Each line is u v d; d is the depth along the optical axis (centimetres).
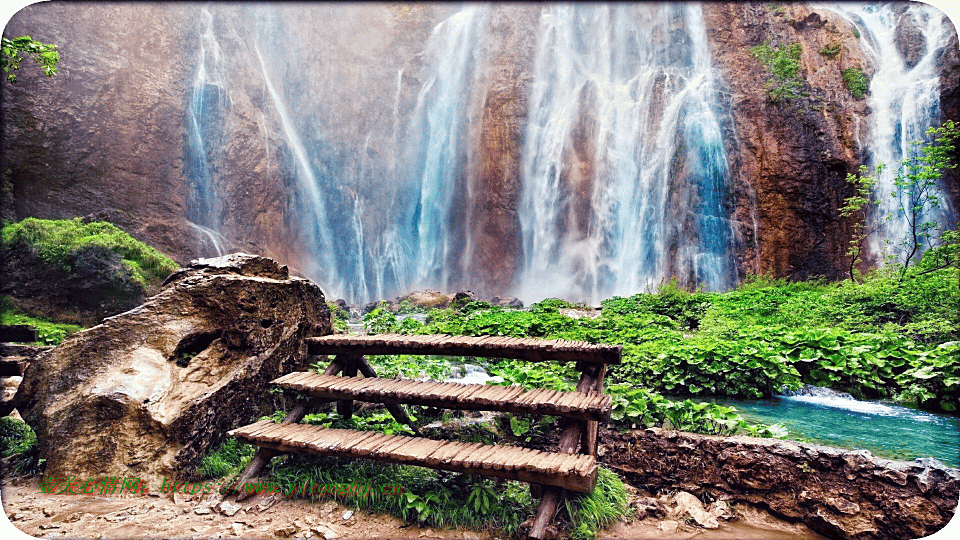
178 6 2564
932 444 464
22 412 404
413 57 3344
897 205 2106
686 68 2769
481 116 3122
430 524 316
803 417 557
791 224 2378
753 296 1352
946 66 2136
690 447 372
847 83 2417
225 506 328
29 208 1989
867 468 319
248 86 2777
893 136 2259
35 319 1104
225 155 2630
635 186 2727
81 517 317
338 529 308
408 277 3178
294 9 3030
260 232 2661
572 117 2941
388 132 3241
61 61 2152
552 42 3162
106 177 2225
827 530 318
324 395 368
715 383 663
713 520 329
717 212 2500
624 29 3003
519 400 327
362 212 3100
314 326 523
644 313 1230
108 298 1218
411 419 416
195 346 429
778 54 2548
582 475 281
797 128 2433
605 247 2756
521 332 922
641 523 328
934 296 884
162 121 2430
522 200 3017
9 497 344
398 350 388
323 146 3047
